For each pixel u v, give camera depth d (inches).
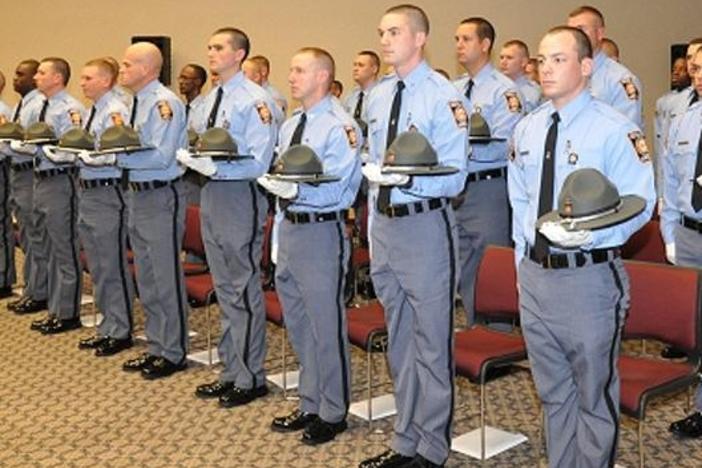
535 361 109.0
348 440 144.3
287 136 144.5
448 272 121.6
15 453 142.4
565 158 105.1
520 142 111.1
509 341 135.9
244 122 155.2
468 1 321.4
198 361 188.5
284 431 148.3
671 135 144.5
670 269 121.0
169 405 163.2
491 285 141.0
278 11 350.0
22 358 194.7
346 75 342.6
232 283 160.4
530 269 107.1
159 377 178.4
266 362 187.3
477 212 178.4
